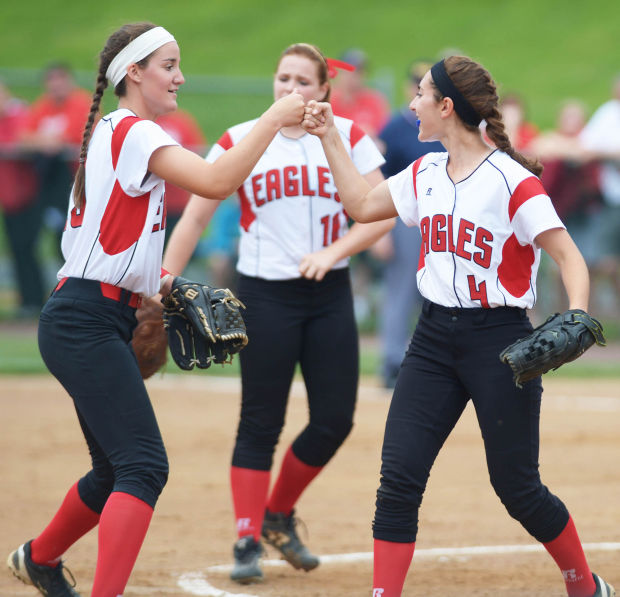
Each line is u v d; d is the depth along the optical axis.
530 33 97.56
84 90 56.22
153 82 13.73
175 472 24.25
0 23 99.44
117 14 101.38
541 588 15.97
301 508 21.28
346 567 17.45
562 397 34.91
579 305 13.09
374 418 30.41
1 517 20.14
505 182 13.35
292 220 17.06
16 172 43.91
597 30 97.44
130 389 13.13
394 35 96.75
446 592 15.76
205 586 16.11
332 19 100.44
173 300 14.36
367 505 21.53
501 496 13.99
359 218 15.10
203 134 58.03
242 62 92.06
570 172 43.28
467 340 13.59
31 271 44.69
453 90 13.57
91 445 14.05
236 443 17.33
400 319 33.81
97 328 13.21
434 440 13.83
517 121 42.16
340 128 17.52
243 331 14.26
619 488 22.73
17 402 32.66
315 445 17.23
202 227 17.61
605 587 14.67
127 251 13.18
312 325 17.28
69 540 14.49
